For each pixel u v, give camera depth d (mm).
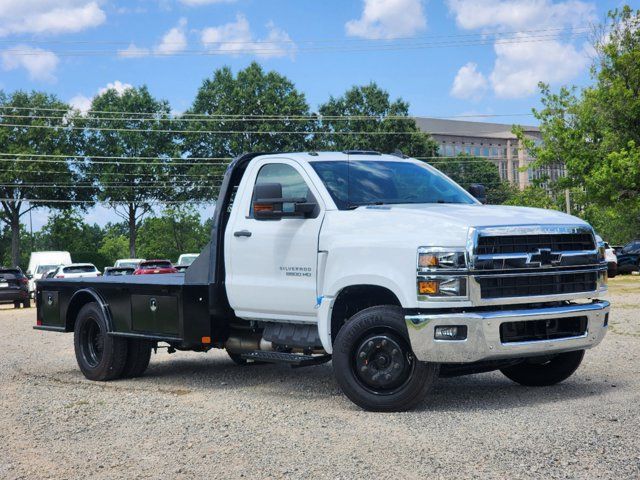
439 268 6215
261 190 7199
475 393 7332
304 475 4672
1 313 26078
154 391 8211
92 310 9289
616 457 4738
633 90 33438
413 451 5121
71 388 8586
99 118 70875
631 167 31234
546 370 7543
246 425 6199
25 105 74438
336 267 6836
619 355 9547
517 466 4645
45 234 102375
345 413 6551
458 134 157125
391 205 7203
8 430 6340
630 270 39688
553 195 41906
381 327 6500
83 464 5152
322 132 70375
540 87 35531
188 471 4875
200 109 71688
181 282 8586
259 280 7617
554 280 6516
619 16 33719
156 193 73000
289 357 7461
